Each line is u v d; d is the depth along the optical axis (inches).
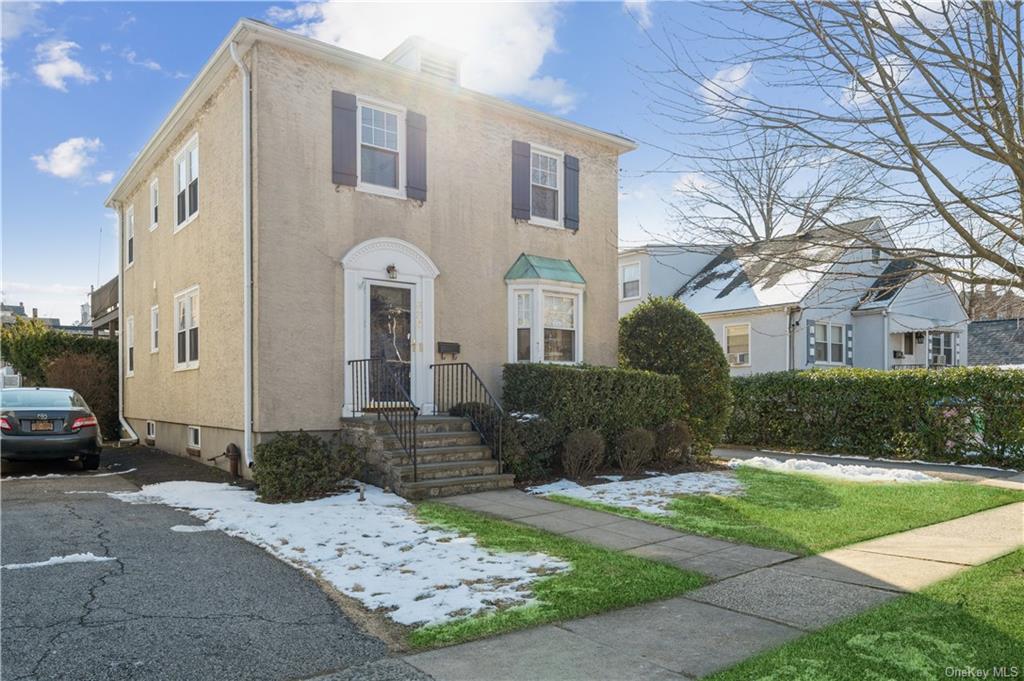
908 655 155.6
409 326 445.4
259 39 387.2
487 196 492.7
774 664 150.7
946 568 229.8
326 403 405.4
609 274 570.9
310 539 264.2
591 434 420.5
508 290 499.5
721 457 553.6
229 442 427.8
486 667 152.6
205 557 239.9
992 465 495.8
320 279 407.5
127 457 522.0
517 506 339.3
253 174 390.3
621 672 149.5
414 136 453.4
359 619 183.2
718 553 253.8
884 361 881.5
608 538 275.6
